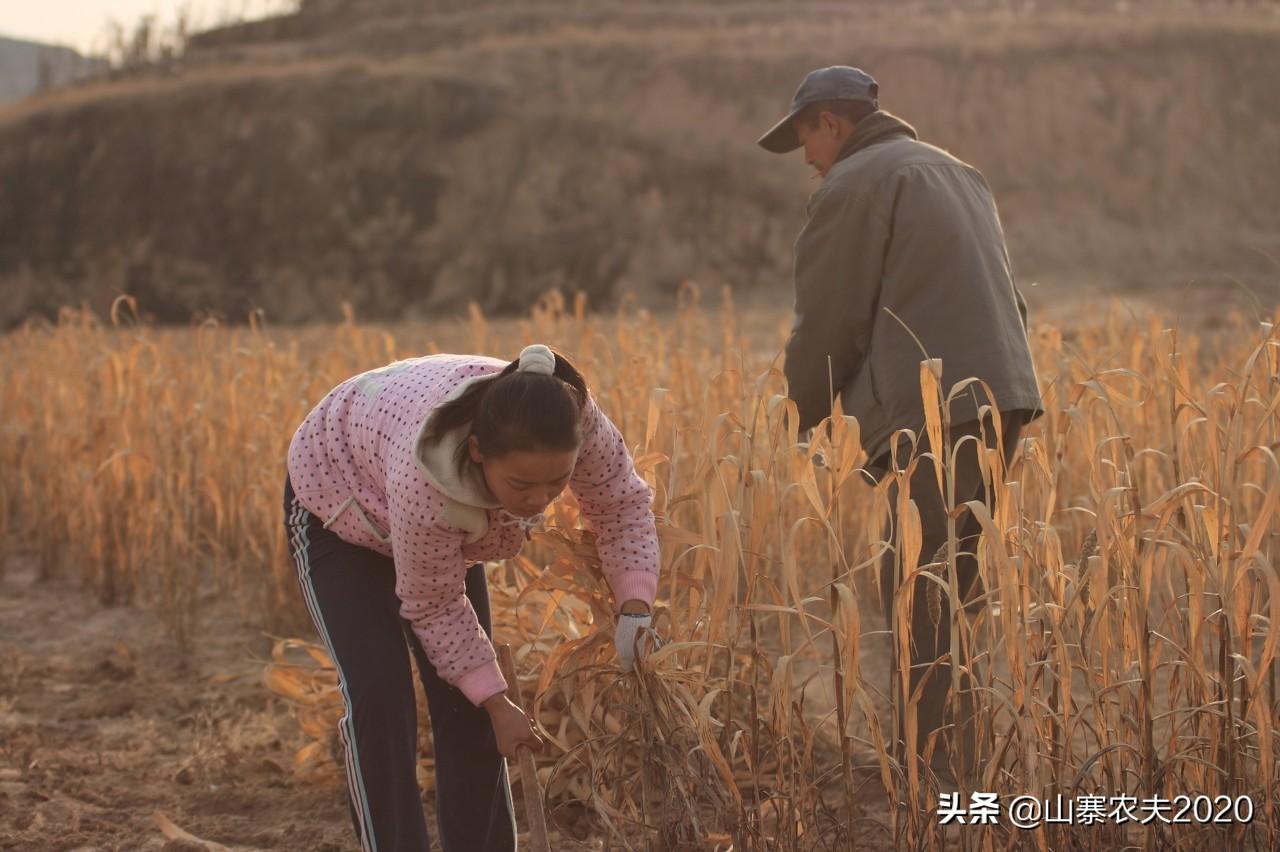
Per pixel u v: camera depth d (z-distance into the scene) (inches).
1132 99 1413.6
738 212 1311.5
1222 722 122.7
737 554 124.0
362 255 1353.3
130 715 183.6
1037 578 126.1
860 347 150.9
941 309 143.3
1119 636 125.8
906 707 119.8
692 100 1461.6
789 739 126.3
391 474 105.1
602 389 225.8
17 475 294.2
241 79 1550.2
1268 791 118.6
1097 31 1524.4
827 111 157.5
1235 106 1432.1
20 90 5221.5
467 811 119.3
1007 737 119.6
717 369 251.4
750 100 1450.5
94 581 246.1
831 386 130.3
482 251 1331.2
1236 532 119.6
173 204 1423.5
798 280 152.0
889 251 146.3
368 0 2625.5
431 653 111.4
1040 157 1352.1
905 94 1425.9
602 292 1263.5
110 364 267.9
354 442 111.7
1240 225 1267.2
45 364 312.0
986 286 143.9
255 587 234.2
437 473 102.0
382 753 109.3
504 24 2247.8
